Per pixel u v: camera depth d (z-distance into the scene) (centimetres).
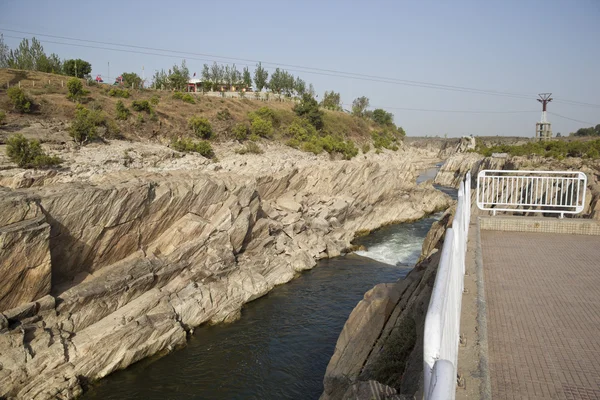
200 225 2270
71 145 3045
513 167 4862
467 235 877
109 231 1914
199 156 3719
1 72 4391
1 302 1502
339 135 7131
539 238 940
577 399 365
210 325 2009
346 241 3369
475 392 360
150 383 1567
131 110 4244
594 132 12431
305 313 2139
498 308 561
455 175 7762
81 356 1555
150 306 1878
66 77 4869
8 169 2272
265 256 2681
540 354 443
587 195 1950
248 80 8269
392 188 4478
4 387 1343
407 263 2983
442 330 277
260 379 1588
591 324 505
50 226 1647
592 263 739
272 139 5250
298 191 3719
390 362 948
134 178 2223
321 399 1081
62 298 1669
